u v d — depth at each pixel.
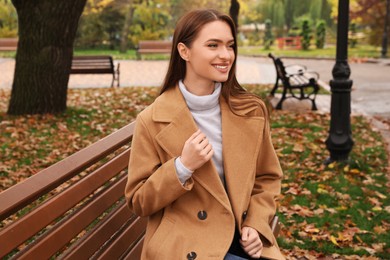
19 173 6.26
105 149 2.61
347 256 4.35
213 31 2.15
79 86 15.98
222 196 2.17
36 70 9.99
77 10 10.05
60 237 2.14
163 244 2.13
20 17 9.89
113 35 39.00
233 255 2.19
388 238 4.69
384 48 28.03
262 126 2.28
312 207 5.41
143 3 34.50
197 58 2.17
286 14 49.78
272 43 47.59
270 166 2.39
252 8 48.50
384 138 8.62
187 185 2.10
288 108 11.34
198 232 2.15
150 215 2.27
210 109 2.26
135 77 18.95
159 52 26.42
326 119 10.00
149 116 2.23
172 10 39.88
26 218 1.94
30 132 8.55
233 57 2.20
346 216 5.18
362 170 6.68
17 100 10.03
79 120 9.65
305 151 7.55
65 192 2.24
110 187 2.76
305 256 4.34
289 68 23.12
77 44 38.47
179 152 2.16
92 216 2.44
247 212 2.29
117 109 10.98
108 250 2.57
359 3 32.78
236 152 2.24
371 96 13.85
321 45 40.41
